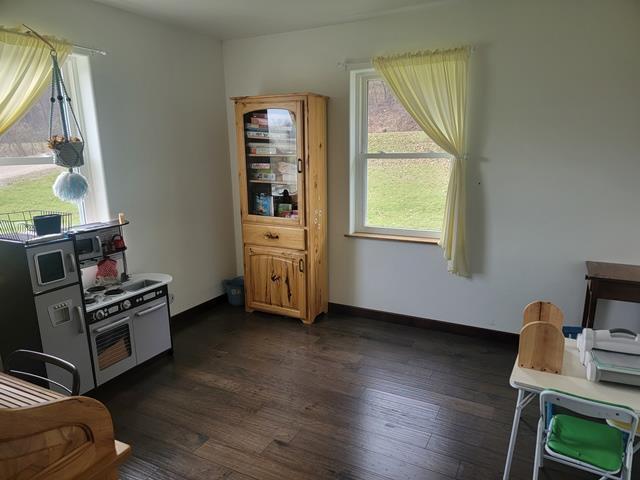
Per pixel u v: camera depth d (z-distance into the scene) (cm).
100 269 292
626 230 284
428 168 349
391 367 302
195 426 240
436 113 319
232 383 284
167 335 316
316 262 374
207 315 400
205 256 403
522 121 297
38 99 255
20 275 226
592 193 288
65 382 246
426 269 353
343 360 312
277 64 378
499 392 269
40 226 238
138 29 319
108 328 266
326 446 222
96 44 291
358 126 366
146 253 342
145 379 289
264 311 399
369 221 381
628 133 273
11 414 89
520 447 220
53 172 285
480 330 342
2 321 240
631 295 251
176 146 360
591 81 275
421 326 364
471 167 318
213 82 394
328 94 361
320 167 362
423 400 262
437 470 205
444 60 304
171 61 348
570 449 163
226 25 348
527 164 301
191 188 379
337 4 300
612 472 154
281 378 289
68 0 272
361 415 248
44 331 232
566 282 305
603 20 266
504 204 313
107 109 302
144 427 239
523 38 288
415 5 307
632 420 144
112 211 312
